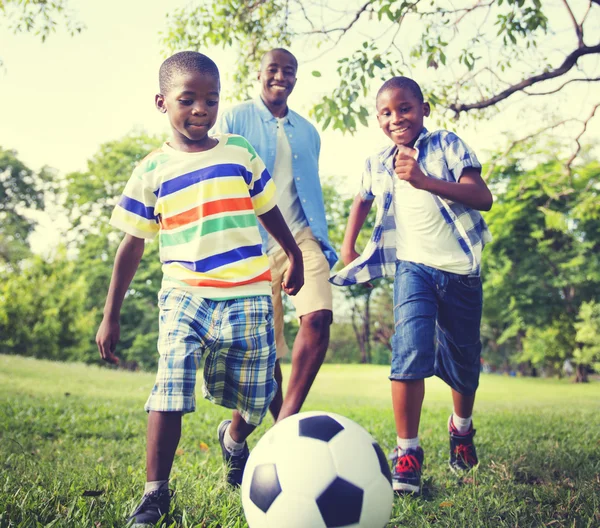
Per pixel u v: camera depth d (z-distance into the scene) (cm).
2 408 643
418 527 254
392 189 373
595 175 2231
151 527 230
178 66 282
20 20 726
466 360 368
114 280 293
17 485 288
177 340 261
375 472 211
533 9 613
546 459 396
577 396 1631
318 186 413
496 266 2811
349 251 417
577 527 255
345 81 569
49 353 2112
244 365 278
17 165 4112
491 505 284
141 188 291
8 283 2109
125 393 1039
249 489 213
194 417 674
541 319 2888
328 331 378
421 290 350
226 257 278
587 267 2725
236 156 295
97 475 321
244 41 705
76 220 3444
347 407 940
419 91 370
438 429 617
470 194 329
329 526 201
